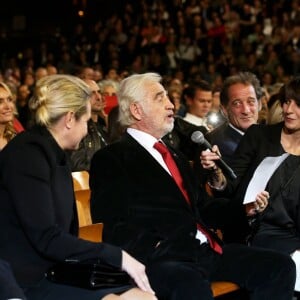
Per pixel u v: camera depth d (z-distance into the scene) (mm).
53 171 7590
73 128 7773
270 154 10055
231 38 34844
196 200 9406
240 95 11648
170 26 37219
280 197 9961
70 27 43906
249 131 10336
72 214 7836
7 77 29188
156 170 8883
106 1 43156
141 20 38938
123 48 36562
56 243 7273
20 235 7480
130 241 8531
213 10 37406
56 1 44719
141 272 7461
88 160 12500
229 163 10258
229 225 9547
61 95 7695
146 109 9016
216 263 9109
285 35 33156
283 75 30547
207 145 9328
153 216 8766
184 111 18062
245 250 9148
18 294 6918
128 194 8711
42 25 44844
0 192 7496
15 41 42500
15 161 7402
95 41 39344
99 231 8672
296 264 9516
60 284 7543
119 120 9320
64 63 35875
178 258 8766
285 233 9938
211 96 15266
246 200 9242
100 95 13867
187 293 8156
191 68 32250
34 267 7535
